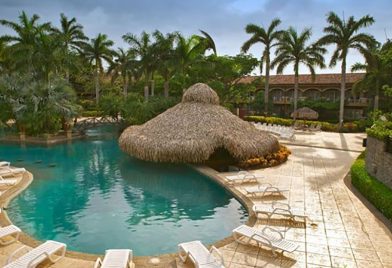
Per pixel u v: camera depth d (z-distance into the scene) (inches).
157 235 380.5
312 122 1459.2
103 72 2022.6
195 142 628.4
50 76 1158.3
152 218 432.5
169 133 658.8
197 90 753.6
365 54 1380.4
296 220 385.4
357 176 513.0
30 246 319.0
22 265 259.1
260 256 301.1
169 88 1833.2
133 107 1218.0
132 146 672.4
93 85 2151.8
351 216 398.6
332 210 418.6
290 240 333.4
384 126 602.9
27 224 406.3
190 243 302.8
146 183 588.1
